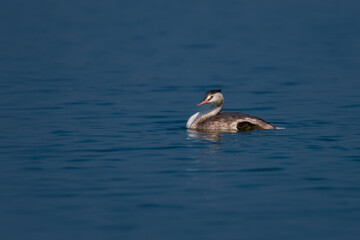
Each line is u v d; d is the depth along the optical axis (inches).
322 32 2146.9
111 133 697.0
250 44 1846.7
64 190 479.5
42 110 864.3
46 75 1259.8
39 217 424.5
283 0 3848.4
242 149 602.9
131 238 387.5
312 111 848.9
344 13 2979.8
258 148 606.2
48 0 3981.3
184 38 2023.9
